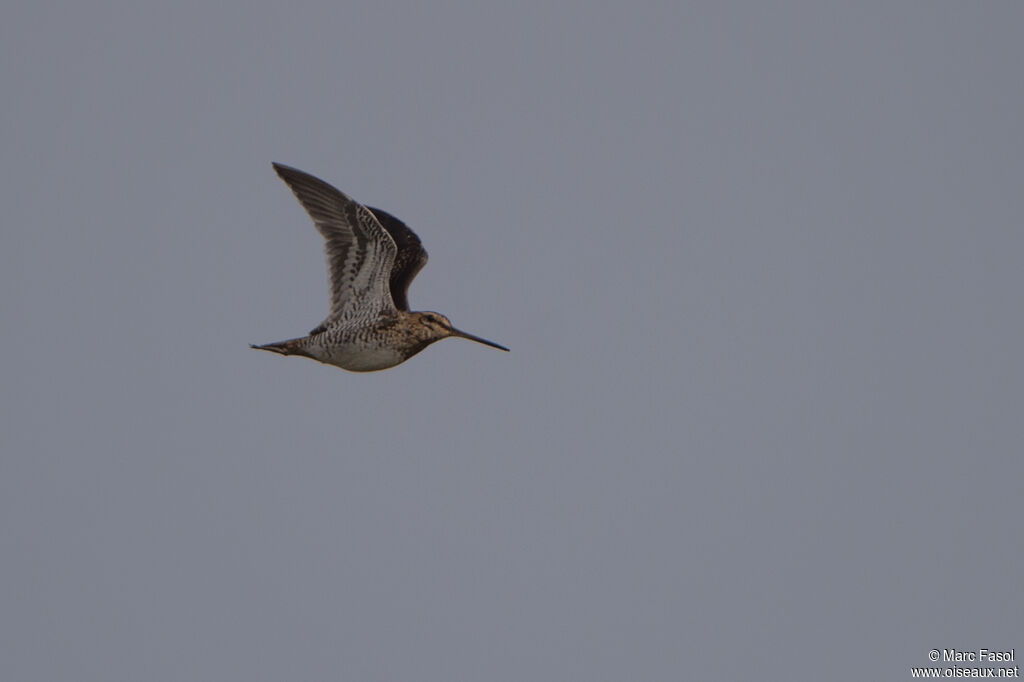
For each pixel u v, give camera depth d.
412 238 18.92
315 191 16.91
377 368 17.39
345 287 16.77
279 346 16.78
